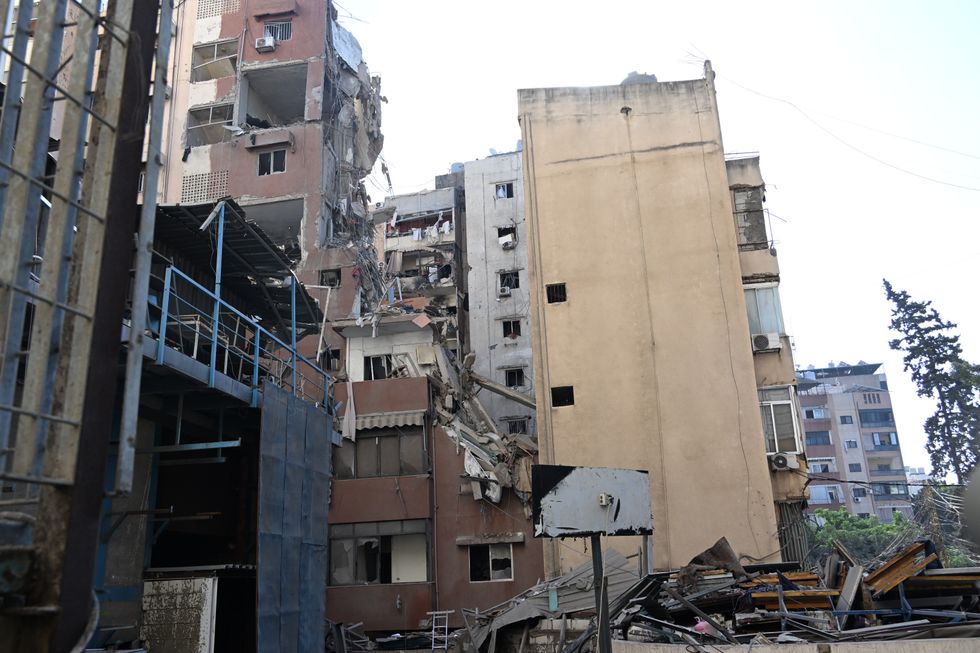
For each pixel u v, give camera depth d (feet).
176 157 121.39
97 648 32.30
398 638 73.87
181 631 35.53
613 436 77.10
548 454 77.77
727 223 81.92
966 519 59.06
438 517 84.33
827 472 234.79
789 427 76.74
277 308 56.70
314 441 44.45
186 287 47.19
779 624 41.39
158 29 18.74
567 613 61.16
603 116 87.76
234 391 37.27
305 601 40.47
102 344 16.17
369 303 114.01
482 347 140.46
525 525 82.33
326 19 126.11
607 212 84.48
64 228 16.47
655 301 80.74
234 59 126.93
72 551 14.93
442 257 154.30
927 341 129.49
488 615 68.23
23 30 17.62
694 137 85.51
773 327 80.59
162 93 18.35
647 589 41.22
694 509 73.31
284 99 132.87
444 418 89.15
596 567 23.68
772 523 71.51
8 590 14.30
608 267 82.74
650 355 79.05
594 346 80.43
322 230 115.03
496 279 144.97
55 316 16.20
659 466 75.25
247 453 49.19
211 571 38.52
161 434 40.45
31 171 16.37
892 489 234.17
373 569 83.56
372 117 141.08
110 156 16.88
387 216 162.40
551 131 88.17
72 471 15.12
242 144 119.85
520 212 148.77
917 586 42.14
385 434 87.56
